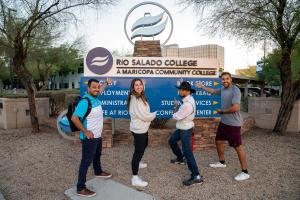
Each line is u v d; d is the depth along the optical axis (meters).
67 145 7.18
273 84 30.94
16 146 7.26
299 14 7.64
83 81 6.84
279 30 8.20
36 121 9.07
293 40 8.33
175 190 4.33
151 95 6.97
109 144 6.86
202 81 7.02
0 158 6.11
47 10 8.52
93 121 3.95
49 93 11.86
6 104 10.05
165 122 8.07
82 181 4.05
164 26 8.12
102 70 6.85
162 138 7.17
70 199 4.04
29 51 14.94
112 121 6.91
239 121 4.77
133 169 4.46
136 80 4.31
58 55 25.11
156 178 4.81
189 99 4.58
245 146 7.23
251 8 8.03
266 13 7.96
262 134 8.92
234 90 4.75
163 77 6.98
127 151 6.55
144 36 8.17
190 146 4.55
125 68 6.92
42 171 5.21
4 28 8.78
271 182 4.64
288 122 9.00
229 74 4.87
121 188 4.36
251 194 4.18
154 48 7.88
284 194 4.18
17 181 4.73
